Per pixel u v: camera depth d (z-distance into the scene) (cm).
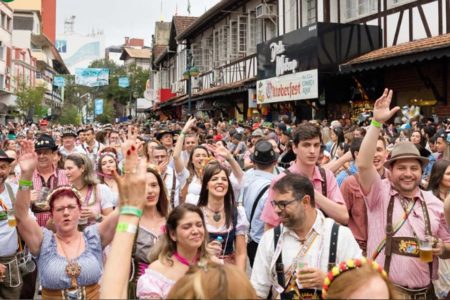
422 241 384
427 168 735
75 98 9575
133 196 265
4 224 513
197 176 673
